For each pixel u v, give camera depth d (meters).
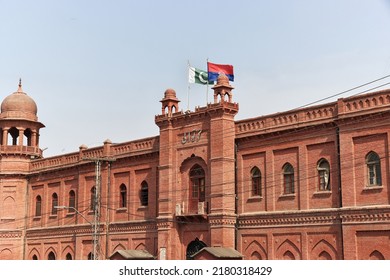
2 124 46.50
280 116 30.02
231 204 31.33
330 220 27.34
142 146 37.56
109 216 39.09
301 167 28.88
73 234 41.53
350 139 26.94
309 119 28.75
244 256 30.81
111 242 38.66
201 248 32.53
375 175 26.11
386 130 25.75
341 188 27.02
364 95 26.58
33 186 46.06
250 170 31.22
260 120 30.92
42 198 45.00
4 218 45.34
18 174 45.91
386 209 25.28
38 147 47.41
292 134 29.44
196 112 33.06
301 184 28.81
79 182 41.75
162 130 35.19
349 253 26.25
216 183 31.39
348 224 26.47
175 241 33.62
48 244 43.62
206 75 33.88
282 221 29.28
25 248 45.50
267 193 30.27
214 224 31.19
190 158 33.41
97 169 35.38
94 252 33.94
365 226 25.91
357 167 26.61
